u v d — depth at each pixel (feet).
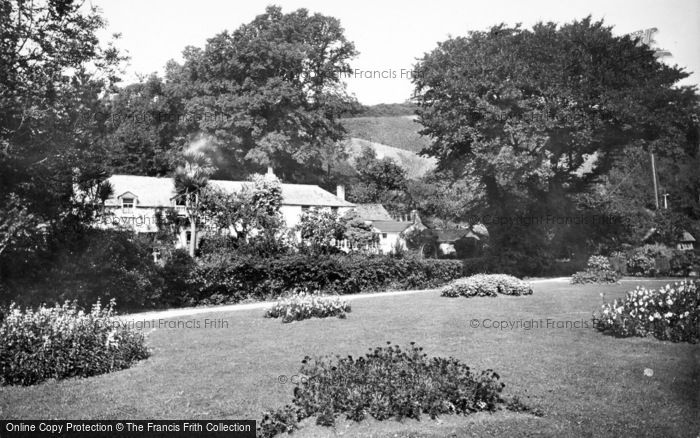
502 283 81.71
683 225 120.26
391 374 27.73
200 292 77.82
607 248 130.41
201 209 106.93
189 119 197.26
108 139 70.03
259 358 39.86
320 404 26.14
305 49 206.80
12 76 56.39
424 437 23.53
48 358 34.96
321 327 54.03
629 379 31.65
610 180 149.48
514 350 40.65
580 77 128.98
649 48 126.00
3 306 54.80
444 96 142.61
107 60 65.72
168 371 36.52
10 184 58.29
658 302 44.86
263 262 83.30
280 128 201.36
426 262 106.11
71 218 66.28
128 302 70.08
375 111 440.86
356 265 93.91
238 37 198.70
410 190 242.17
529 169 127.03
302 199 173.37
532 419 25.72
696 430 24.03
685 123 119.24
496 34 145.59
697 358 35.35
